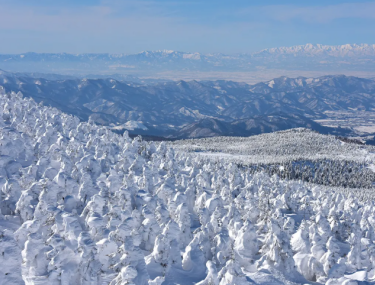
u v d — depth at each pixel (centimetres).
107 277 2108
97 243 2227
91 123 7469
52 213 2498
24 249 2025
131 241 2231
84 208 2966
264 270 2638
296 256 2928
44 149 4638
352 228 3700
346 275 2678
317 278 2780
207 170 5934
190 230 3244
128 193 3181
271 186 5878
